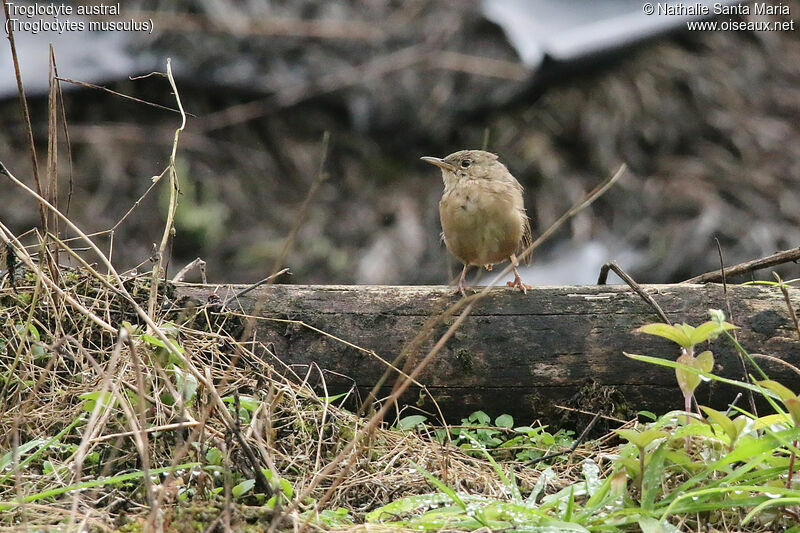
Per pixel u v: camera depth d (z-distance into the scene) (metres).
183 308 8.12
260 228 18.38
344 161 19.72
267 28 19.83
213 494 6.02
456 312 8.14
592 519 5.83
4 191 17.50
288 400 7.61
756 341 7.92
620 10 21.05
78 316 7.87
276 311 8.27
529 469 7.33
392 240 18.27
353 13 20.66
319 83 19.77
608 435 7.55
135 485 6.28
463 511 5.84
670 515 5.96
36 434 6.85
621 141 19.78
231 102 19.73
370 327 8.18
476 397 8.11
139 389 5.67
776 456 6.23
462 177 9.79
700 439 6.40
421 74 20.08
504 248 9.85
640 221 18.64
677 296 8.13
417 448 7.39
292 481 6.75
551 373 8.05
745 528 6.01
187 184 18.09
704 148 20.02
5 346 7.55
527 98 20.30
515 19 20.53
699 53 21.42
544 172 19.08
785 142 20.23
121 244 17.31
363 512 6.32
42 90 18.56
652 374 7.99
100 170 18.14
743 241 18.16
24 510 5.15
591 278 17.52
